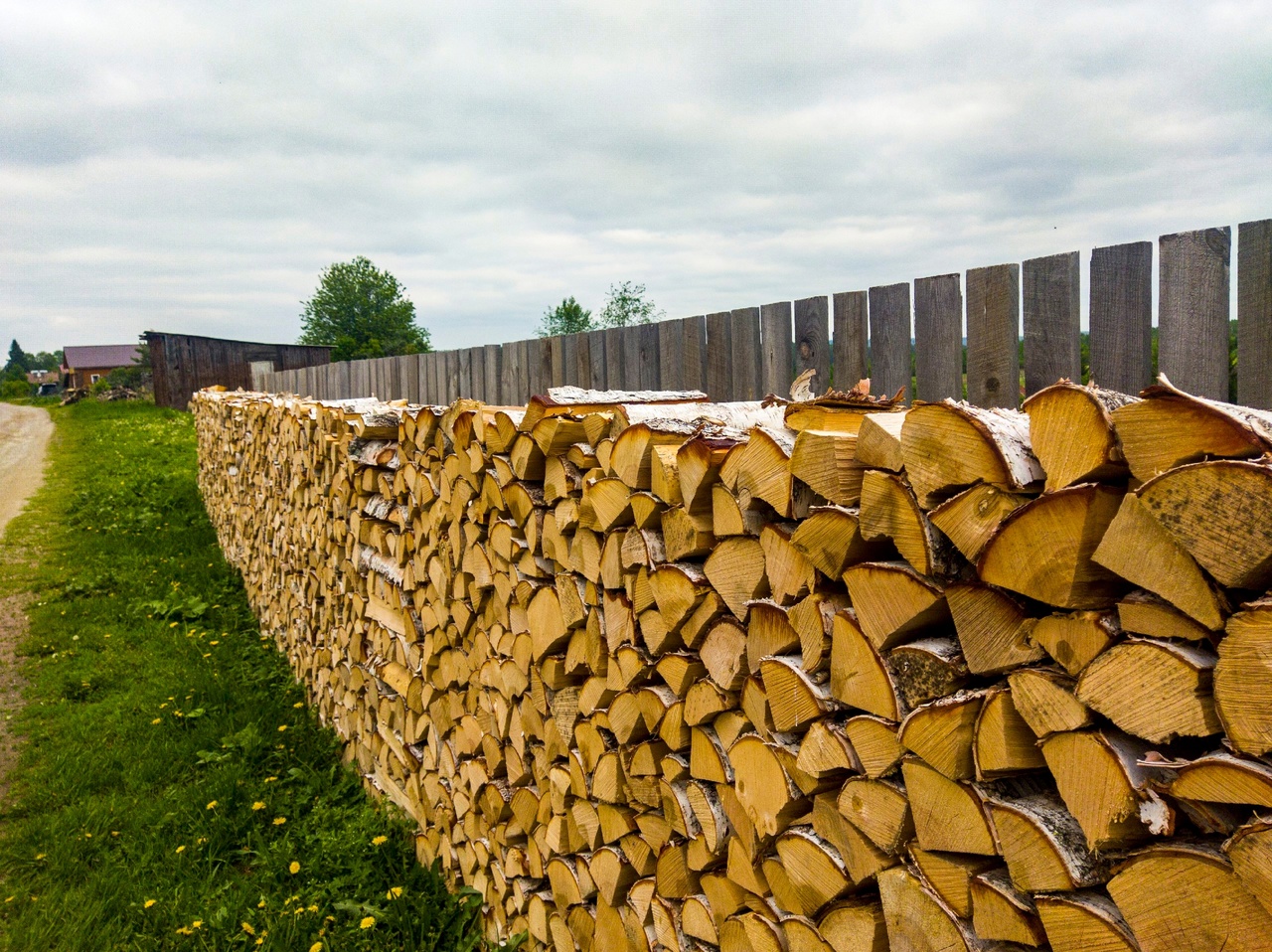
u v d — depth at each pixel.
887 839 1.24
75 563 7.66
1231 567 0.78
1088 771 0.94
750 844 1.56
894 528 1.15
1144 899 0.89
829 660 1.36
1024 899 1.05
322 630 4.49
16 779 3.93
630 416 1.86
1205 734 0.83
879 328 2.71
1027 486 0.99
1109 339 2.15
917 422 1.10
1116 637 0.91
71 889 3.08
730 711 1.62
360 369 7.59
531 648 2.35
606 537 1.94
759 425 1.44
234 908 2.93
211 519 9.55
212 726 4.32
